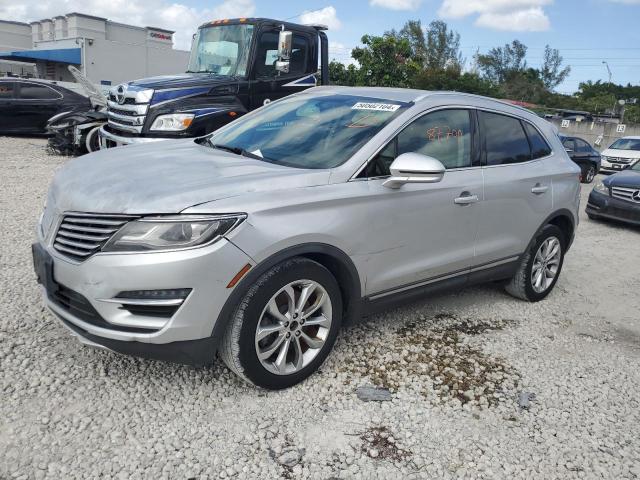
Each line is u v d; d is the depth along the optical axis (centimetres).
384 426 307
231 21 913
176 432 286
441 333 435
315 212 323
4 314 395
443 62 7150
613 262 733
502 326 463
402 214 369
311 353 341
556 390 364
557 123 3788
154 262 273
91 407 299
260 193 307
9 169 969
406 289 392
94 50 3959
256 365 311
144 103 814
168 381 330
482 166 440
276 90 912
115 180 316
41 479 247
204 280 280
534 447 302
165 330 279
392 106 400
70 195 313
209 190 298
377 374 361
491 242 450
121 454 267
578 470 287
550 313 508
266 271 304
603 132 3634
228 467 265
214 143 434
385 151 369
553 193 503
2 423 280
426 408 328
